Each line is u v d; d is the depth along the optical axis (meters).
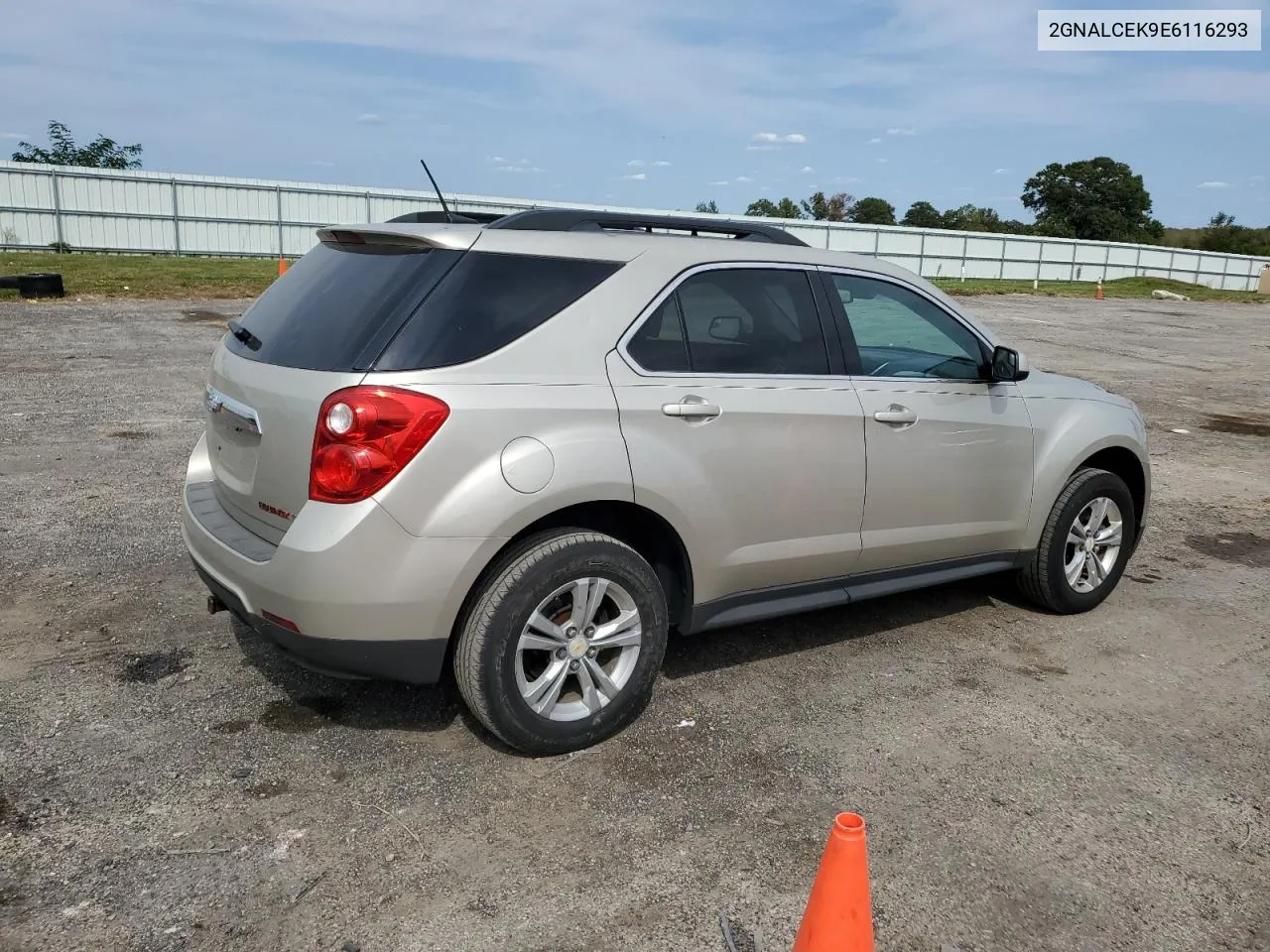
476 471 3.12
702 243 3.85
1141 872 2.97
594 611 3.44
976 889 2.85
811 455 3.90
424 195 38.78
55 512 5.89
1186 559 6.19
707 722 3.77
